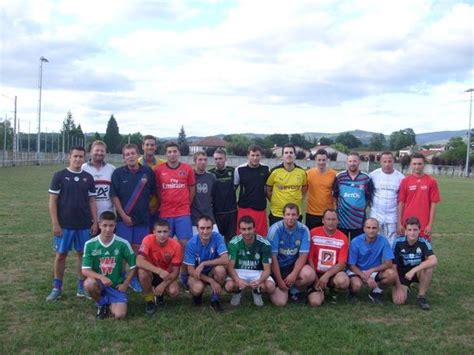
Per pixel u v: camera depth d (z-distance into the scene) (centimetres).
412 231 709
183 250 769
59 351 504
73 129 9506
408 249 720
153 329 575
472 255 1077
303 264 713
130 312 642
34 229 1259
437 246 1184
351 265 716
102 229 637
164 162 805
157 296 671
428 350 532
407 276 692
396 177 810
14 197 2020
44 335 550
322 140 13200
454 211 1969
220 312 650
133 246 759
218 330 579
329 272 709
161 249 668
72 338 544
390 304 706
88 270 630
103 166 763
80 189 701
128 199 745
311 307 686
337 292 738
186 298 720
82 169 753
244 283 670
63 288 750
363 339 557
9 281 780
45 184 2712
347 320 628
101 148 748
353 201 802
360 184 805
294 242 723
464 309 688
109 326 585
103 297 630
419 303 700
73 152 698
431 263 691
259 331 579
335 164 7950
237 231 850
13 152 5022
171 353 508
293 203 746
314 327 593
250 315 639
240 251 700
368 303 709
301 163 6894
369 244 719
